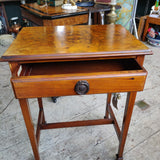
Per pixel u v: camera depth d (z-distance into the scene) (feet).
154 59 8.23
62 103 5.53
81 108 5.32
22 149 4.06
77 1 7.59
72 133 4.47
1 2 10.43
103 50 2.64
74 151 4.00
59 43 2.92
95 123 4.29
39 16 5.16
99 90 2.57
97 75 2.44
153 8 10.03
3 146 4.12
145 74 2.49
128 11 7.39
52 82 2.41
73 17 5.45
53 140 4.27
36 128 4.38
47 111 5.21
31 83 2.38
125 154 3.92
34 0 11.08
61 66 3.29
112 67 3.22
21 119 4.90
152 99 5.66
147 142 4.20
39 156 3.59
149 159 3.82
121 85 2.56
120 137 3.54
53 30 3.58
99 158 3.85
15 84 2.37
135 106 5.34
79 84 2.43
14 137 4.35
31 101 5.62
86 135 4.41
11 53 2.56
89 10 5.75
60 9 5.91
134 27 7.82
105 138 4.33
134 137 4.33
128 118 3.17
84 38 3.14
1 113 5.11
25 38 3.15
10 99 5.70
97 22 8.52
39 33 3.41
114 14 5.50
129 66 3.13
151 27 9.94
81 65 3.32
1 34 11.14
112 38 3.15
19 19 11.29
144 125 4.67
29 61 2.60
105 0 6.68
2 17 10.91
